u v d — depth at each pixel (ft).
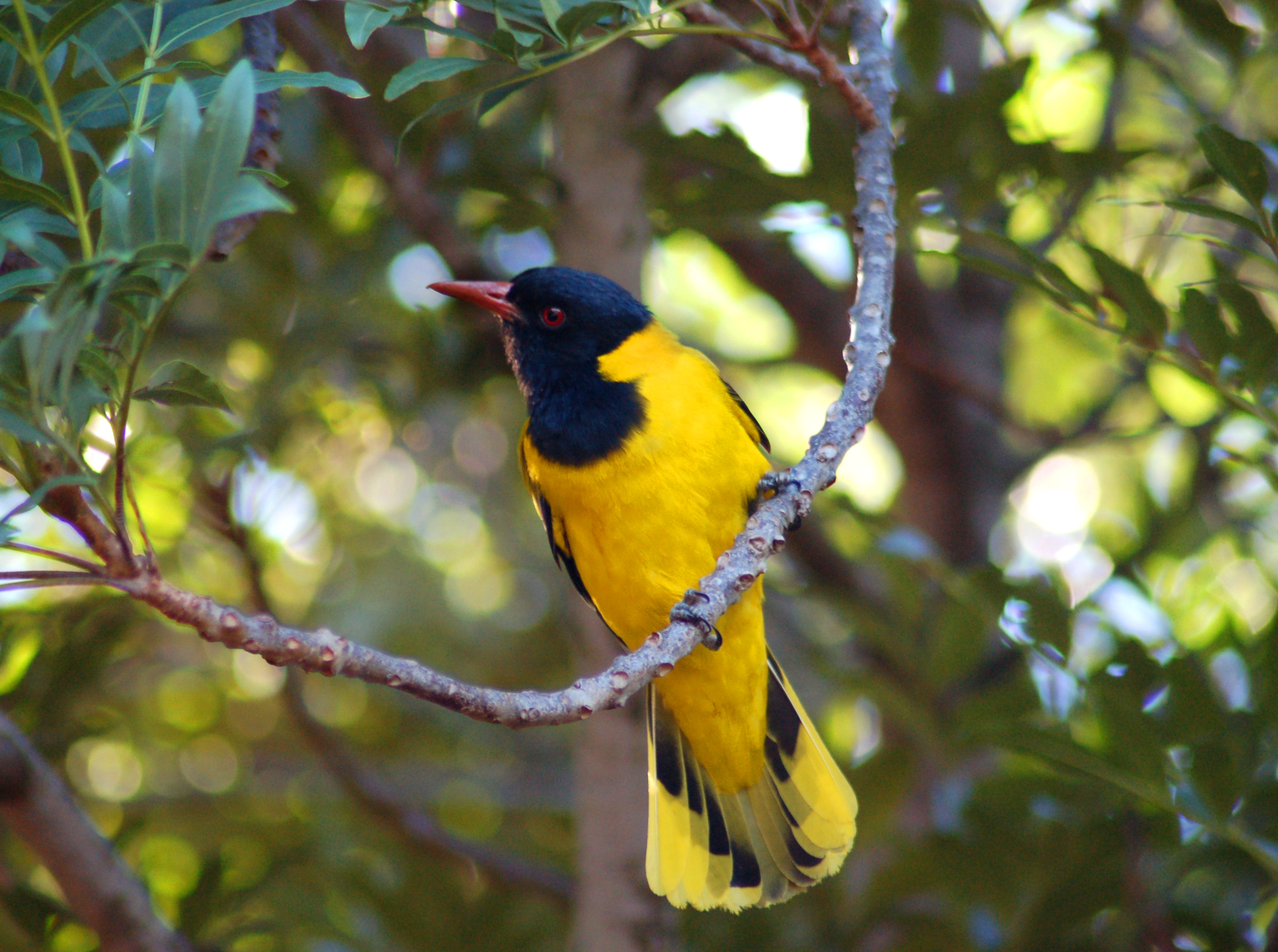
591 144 36.63
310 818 44.14
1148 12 47.96
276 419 40.98
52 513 14.58
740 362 53.72
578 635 37.24
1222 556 43.27
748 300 61.11
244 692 54.03
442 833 38.45
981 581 32.14
